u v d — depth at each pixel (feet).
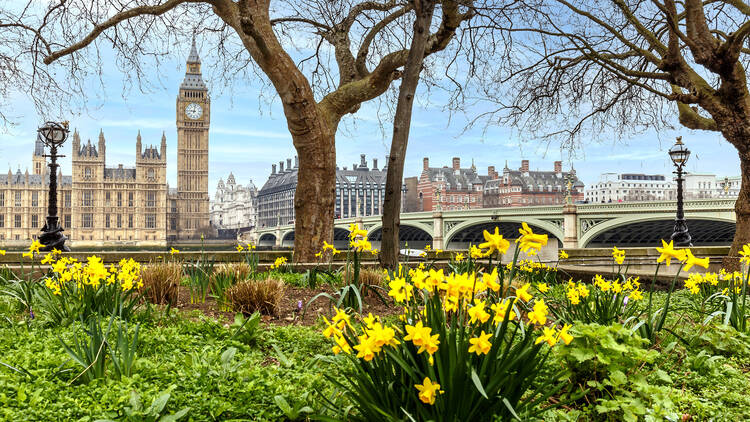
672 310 20.33
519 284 23.97
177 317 19.62
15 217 559.38
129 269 18.85
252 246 39.73
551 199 581.53
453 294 8.83
